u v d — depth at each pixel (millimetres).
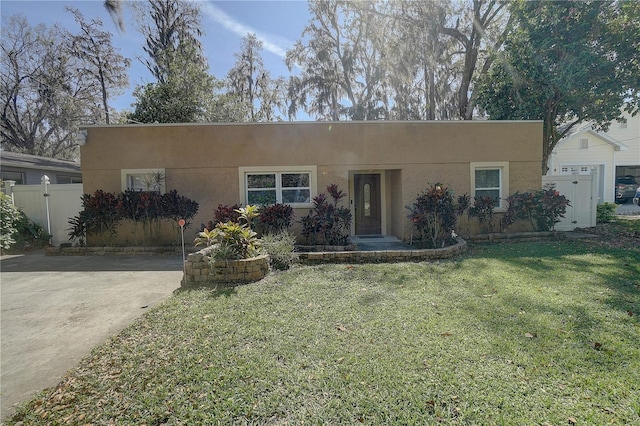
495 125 9688
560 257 6723
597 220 11820
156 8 19078
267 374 2697
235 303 4309
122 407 2402
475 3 14688
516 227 9766
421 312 3926
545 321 3621
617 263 6152
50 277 6191
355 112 19438
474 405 2312
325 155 9352
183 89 16391
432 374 2668
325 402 2369
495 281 5137
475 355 2941
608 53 10484
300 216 9305
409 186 9539
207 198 9258
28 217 10125
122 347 3277
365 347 3105
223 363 2881
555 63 10969
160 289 5375
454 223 8523
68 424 2268
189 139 9180
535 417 2195
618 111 11562
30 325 3984
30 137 22891
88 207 8562
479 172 9867
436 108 17266
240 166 9250
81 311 4422
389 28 16250
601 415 2205
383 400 2375
